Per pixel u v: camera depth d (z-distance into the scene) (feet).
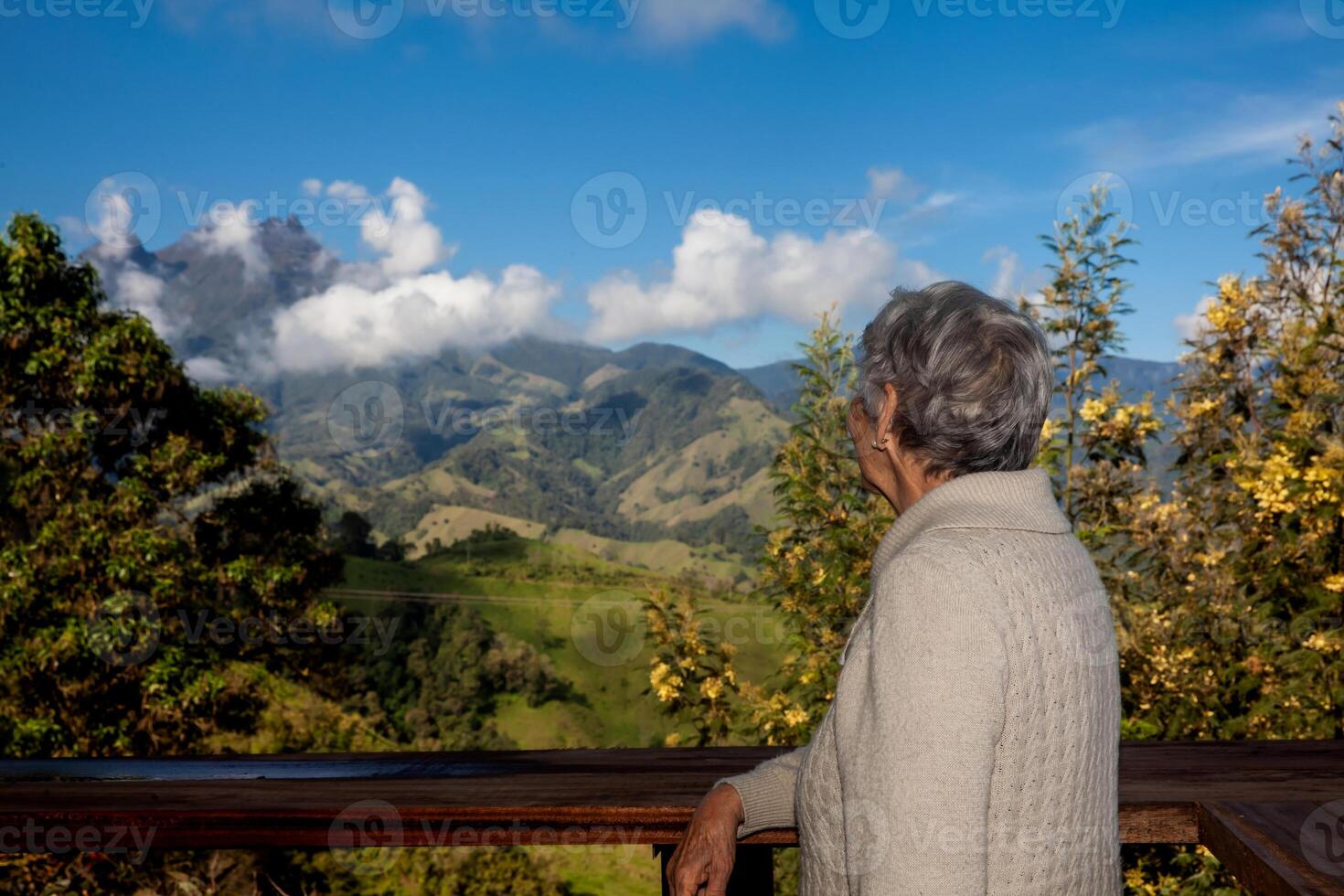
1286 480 9.80
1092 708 2.51
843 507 11.27
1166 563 11.59
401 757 4.28
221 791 3.75
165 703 26.25
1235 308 11.87
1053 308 11.40
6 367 27.14
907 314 2.88
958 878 2.17
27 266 26.96
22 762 4.30
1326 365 10.49
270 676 32.32
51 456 26.86
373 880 16.55
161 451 29.35
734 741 12.33
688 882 3.10
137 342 29.01
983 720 2.26
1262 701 9.66
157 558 27.48
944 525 2.61
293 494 35.55
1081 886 2.48
